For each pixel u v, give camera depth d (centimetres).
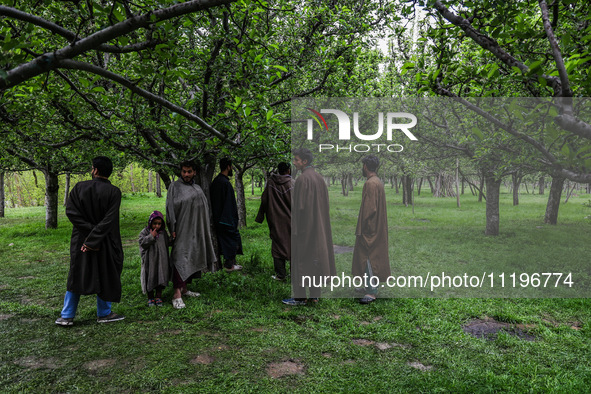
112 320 413
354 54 647
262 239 993
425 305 440
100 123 520
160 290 464
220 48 472
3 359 321
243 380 286
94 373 297
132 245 945
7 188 3938
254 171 1698
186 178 486
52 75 426
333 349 341
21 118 495
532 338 365
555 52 167
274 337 366
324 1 633
